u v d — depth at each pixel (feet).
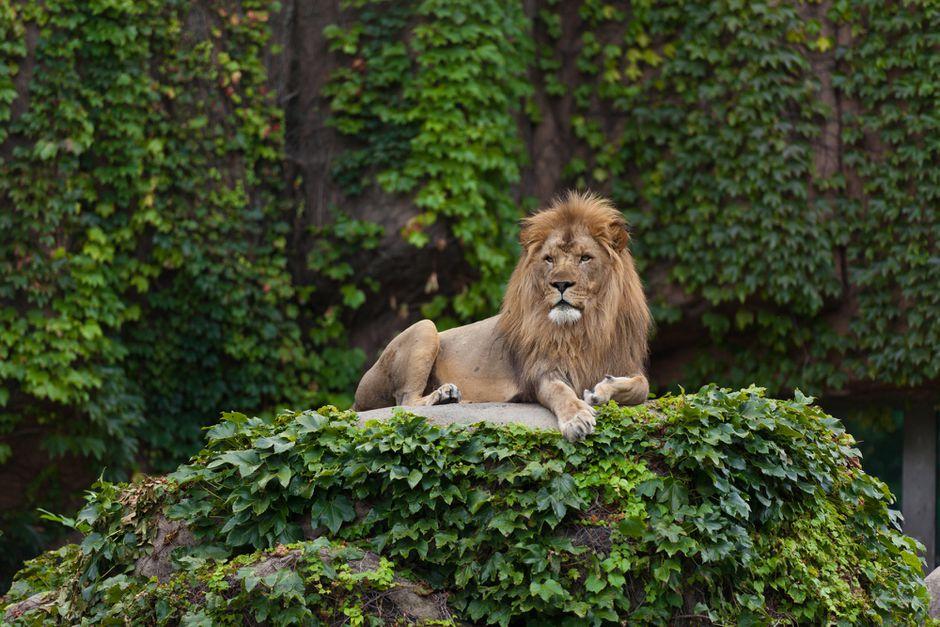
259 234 55.31
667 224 56.70
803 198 54.49
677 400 27.17
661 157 57.62
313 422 27.02
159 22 52.13
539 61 60.08
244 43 55.16
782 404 27.81
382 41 56.24
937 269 52.37
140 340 52.60
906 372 52.95
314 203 56.24
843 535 28.45
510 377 28.99
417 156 55.16
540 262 28.04
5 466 50.78
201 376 53.83
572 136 60.18
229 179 54.13
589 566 25.00
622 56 59.21
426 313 55.62
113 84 50.70
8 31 49.03
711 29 56.24
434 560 25.50
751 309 55.57
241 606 24.47
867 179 54.39
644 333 29.37
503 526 25.08
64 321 49.03
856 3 54.95
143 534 27.22
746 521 26.22
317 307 56.59
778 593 26.32
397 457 26.00
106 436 50.44
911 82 53.62
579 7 60.34
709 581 25.08
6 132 48.91
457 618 25.13
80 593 27.45
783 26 55.36
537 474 25.27
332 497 26.32
